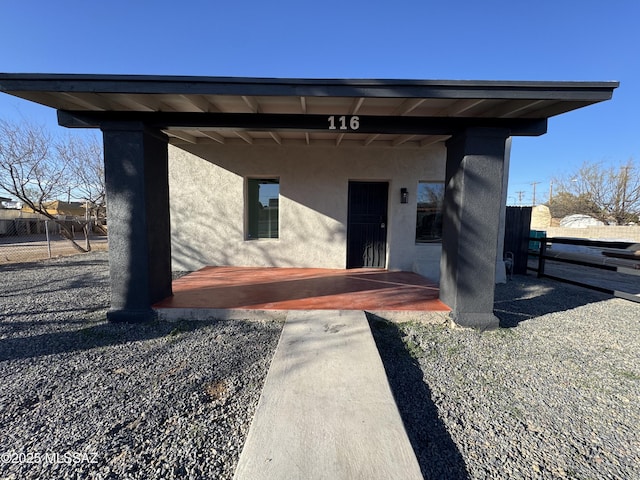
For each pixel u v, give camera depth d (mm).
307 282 6004
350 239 7559
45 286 6188
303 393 2506
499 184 4023
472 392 2742
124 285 4223
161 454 2002
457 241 4125
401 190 7164
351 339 3502
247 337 3799
